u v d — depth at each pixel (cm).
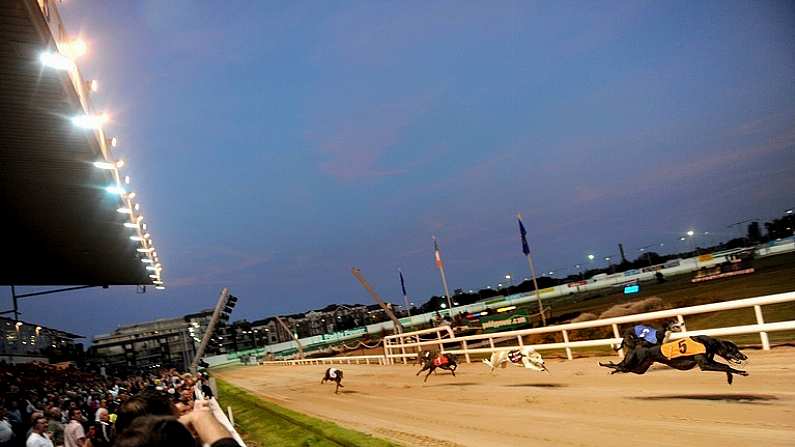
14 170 1559
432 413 1071
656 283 3881
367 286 2811
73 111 1203
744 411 668
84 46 1062
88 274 3203
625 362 770
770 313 1467
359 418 1173
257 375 3825
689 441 588
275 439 1131
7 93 1122
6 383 1783
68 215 2034
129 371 4844
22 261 2647
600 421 748
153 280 3778
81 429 916
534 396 1038
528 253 2461
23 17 865
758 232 5341
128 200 1869
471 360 1986
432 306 10738
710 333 1076
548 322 2584
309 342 7594
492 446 716
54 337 4622
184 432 146
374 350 4088
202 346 3703
